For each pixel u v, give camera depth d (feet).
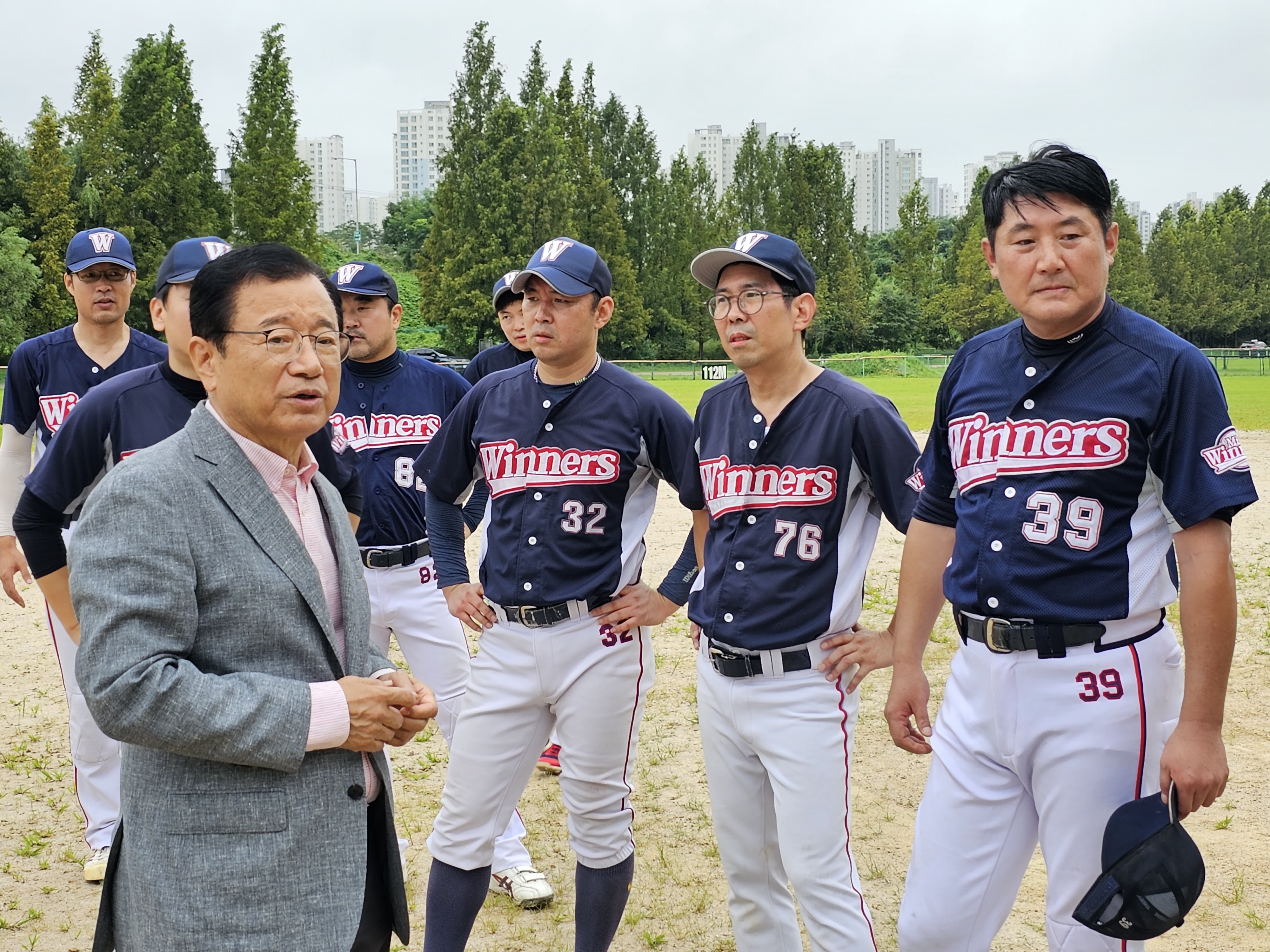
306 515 6.95
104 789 13.20
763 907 9.78
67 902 12.32
